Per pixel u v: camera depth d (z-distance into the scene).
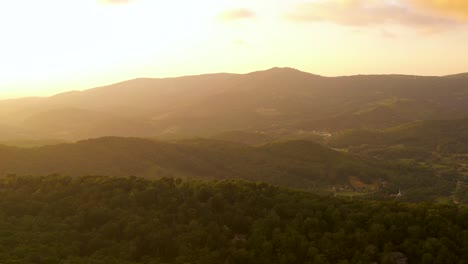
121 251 54.50
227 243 57.12
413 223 57.31
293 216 62.03
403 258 53.53
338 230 58.38
